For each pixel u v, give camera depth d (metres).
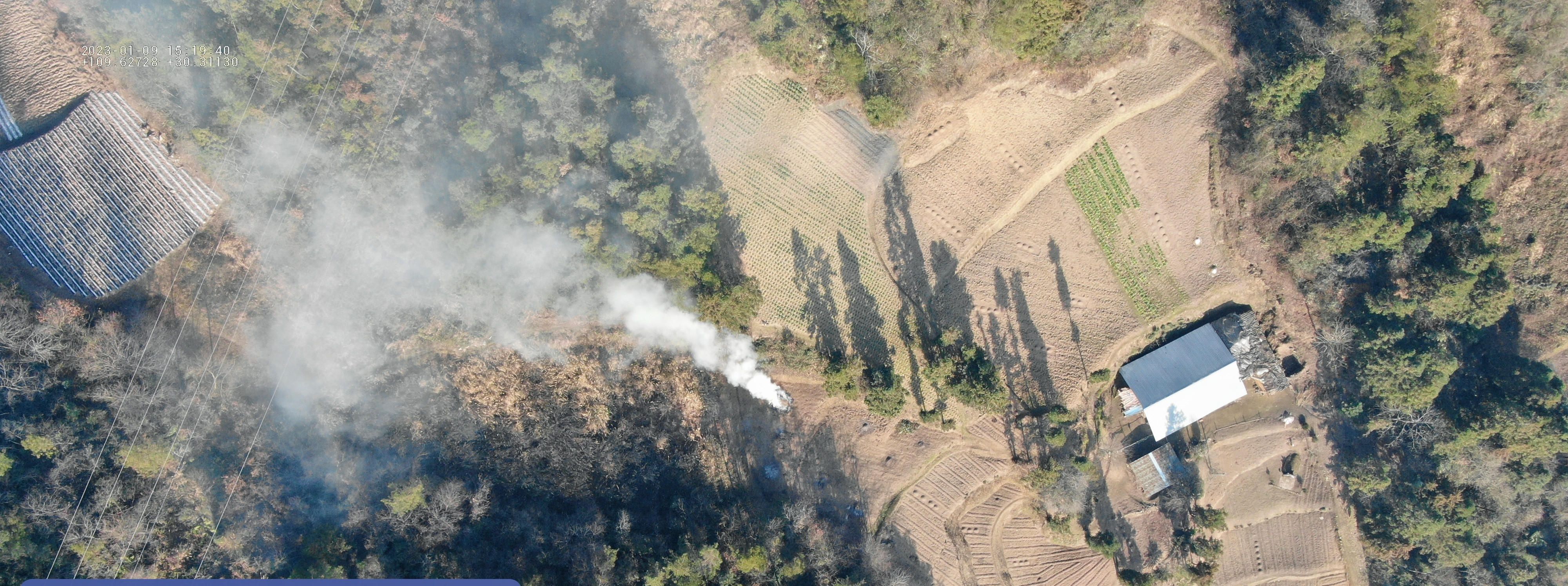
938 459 55.59
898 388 52.78
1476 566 56.16
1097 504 56.56
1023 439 55.78
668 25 53.81
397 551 48.28
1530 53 49.00
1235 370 55.06
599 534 49.06
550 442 51.09
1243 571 57.19
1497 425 51.84
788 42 52.41
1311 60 49.00
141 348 49.25
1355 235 50.88
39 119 49.88
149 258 49.78
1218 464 57.06
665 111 53.44
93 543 46.53
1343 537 57.16
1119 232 55.97
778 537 50.34
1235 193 55.00
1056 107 55.06
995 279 55.72
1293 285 55.38
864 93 53.69
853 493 54.72
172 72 50.34
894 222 55.12
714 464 52.84
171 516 48.06
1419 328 53.25
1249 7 52.75
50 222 49.28
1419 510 54.41
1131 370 55.97
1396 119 49.59
